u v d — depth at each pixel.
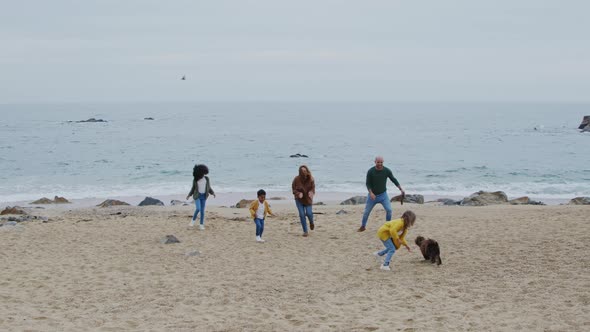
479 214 16.19
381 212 17.39
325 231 13.64
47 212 21.27
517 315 7.16
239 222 15.29
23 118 164.00
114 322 7.25
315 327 6.95
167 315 7.54
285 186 35.53
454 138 81.50
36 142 73.44
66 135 87.88
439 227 13.62
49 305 8.02
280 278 9.46
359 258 10.78
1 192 32.75
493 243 11.52
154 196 30.66
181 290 8.77
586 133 92.00
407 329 6.74
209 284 9.12
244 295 8.47
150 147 65.94
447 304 7.77
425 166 47.44
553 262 9.75
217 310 7.76
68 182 37.22
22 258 10.98
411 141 75.81
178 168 45.25
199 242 12.50
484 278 9.02
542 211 16.53
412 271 9.69
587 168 45.78
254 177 40.22
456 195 31.42
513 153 59.47
